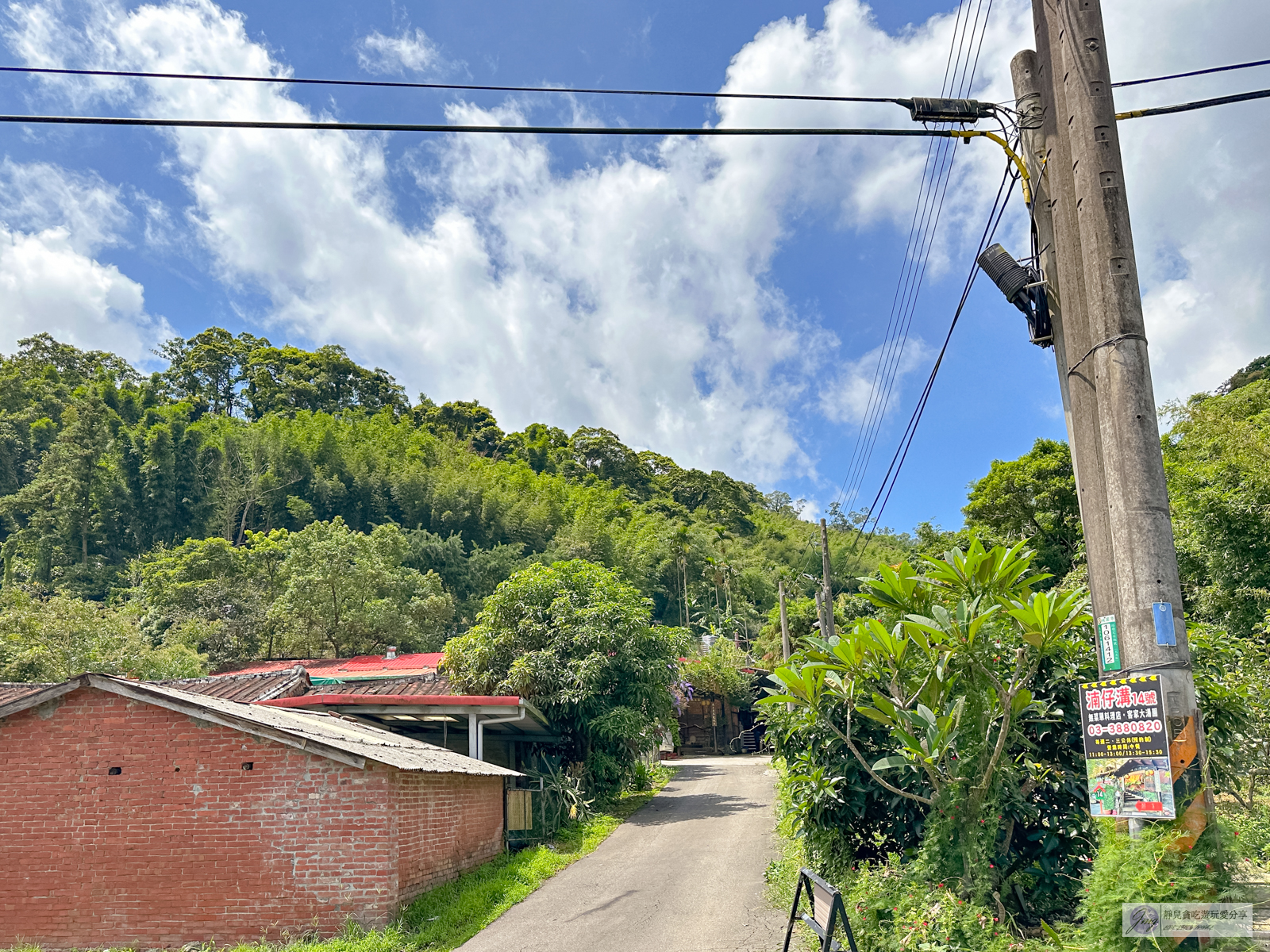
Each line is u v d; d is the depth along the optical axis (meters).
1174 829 4.35
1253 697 8.10
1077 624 6.64
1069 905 6.66
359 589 42.00
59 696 10.14
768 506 117.69
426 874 10.63
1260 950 4.18
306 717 13.61
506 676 18.98
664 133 6.47
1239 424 16.34
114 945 9.51
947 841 6.30
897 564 7.28
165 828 9.77
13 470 65.12
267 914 9.45
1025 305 5.95
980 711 6.38
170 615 39.78
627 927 8.88
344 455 71.81
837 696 7.32
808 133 6.50
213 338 99.94
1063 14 5.21
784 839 13.50
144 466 61.16
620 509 86.81
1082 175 5.01
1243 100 5.91
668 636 21.45
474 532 69.88
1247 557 14.48
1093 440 5.04
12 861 9.83
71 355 87.50
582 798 17.81
